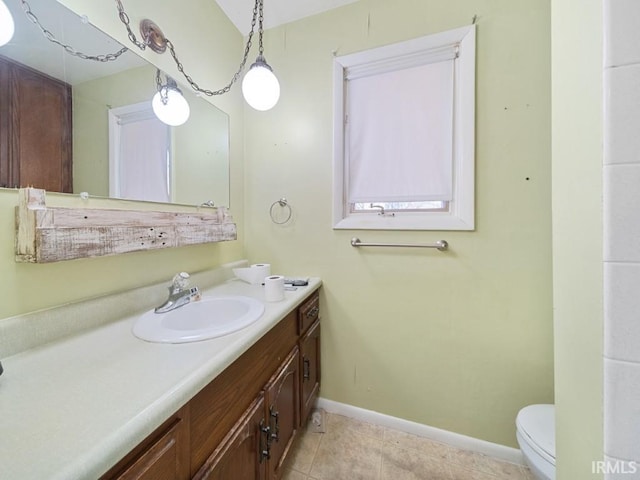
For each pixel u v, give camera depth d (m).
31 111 0.74
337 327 1.53
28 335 0.70
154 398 0.50
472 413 1.30
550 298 1.17
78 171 0.85
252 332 0.81
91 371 0.60
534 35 1.14
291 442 1.14
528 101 1.16
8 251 0.69
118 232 0.88
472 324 1.28
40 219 0.70
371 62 1.40
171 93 1.18
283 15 1.53
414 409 1.40
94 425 0.44
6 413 0.46
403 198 1.38
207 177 1.41
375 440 1.36
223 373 0.70
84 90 0.87
